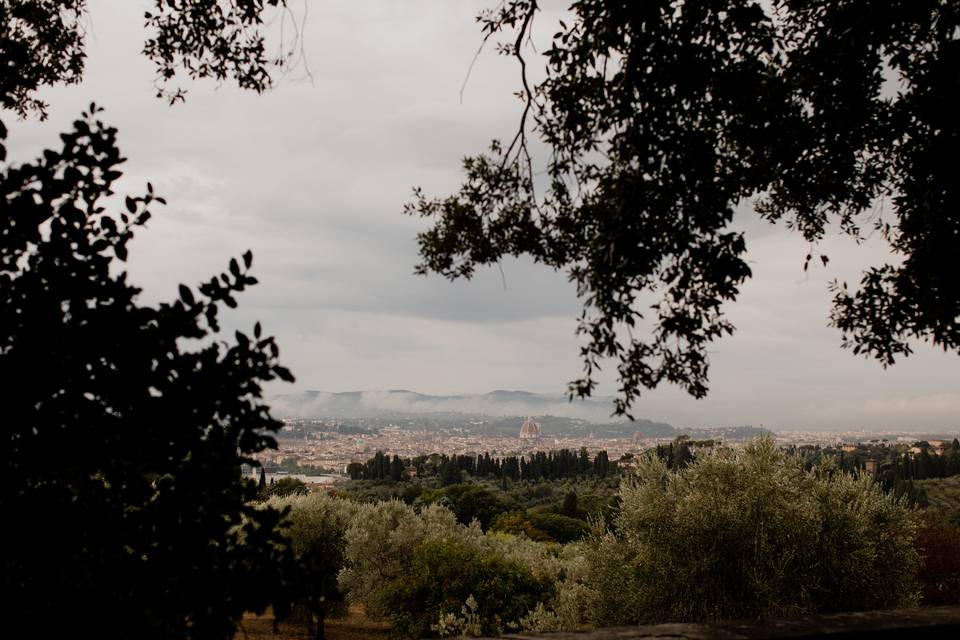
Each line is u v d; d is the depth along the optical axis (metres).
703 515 12.22
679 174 4.11
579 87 4.71
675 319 4.29
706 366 4.32
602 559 13.18
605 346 4.15
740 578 12.02
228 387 1.94
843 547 11.98
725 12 4.50
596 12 4.27
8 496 1.83
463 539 25.97
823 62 4.70
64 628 1.77
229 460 1.97
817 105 4.83
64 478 1.93
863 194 5.36
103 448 1.90
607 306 4.11
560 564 23.47
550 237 5.23
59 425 1.88
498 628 19.62
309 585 1.96
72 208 2.10
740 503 12.34
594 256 4.15
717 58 4.32
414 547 23.16
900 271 5.12
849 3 4.52
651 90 4.17
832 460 13.28
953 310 4.77
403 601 21.42
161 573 1.88
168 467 1.95
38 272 1.97
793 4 5.03
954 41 4.37
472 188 5.48
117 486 1.96
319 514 24.94
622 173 4.17
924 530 16.05
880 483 12.83
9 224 1.98
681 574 12.03
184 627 1.89
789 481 12.45
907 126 4.76
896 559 12.10
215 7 5.36
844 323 5.40
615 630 2.27
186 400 1.90
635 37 4.18
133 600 1.84
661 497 12.83
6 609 1.74
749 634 2.18
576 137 4.83
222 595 1.89
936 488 65.50
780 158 4.80
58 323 1.94
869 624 2.29
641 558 12.49
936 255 4.69
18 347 1.87
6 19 4.53
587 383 4.17
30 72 4.79
